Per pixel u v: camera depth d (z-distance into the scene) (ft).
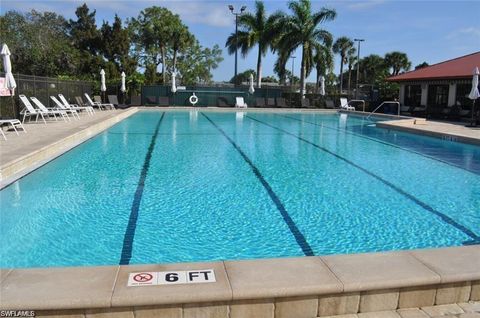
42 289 9.14
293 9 89.61
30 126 41.06
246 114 78.38
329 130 52.95
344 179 26.20
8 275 9.77
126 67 123.65
